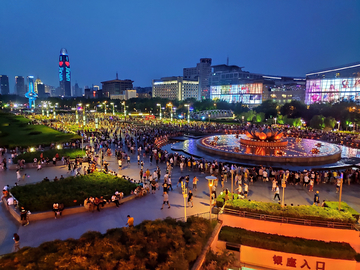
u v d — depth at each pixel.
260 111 137.00
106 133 65.00
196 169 36.88
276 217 20.41
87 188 26.75
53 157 40.66
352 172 32.75
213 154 46.53
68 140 55.88
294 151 47.84
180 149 51.59
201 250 17.44
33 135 64.62
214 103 166.50
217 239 19.94
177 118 144.75
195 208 24.05
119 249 15.68
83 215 22.55
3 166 36.06
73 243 16.33
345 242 19.08
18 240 17.53
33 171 35.81
